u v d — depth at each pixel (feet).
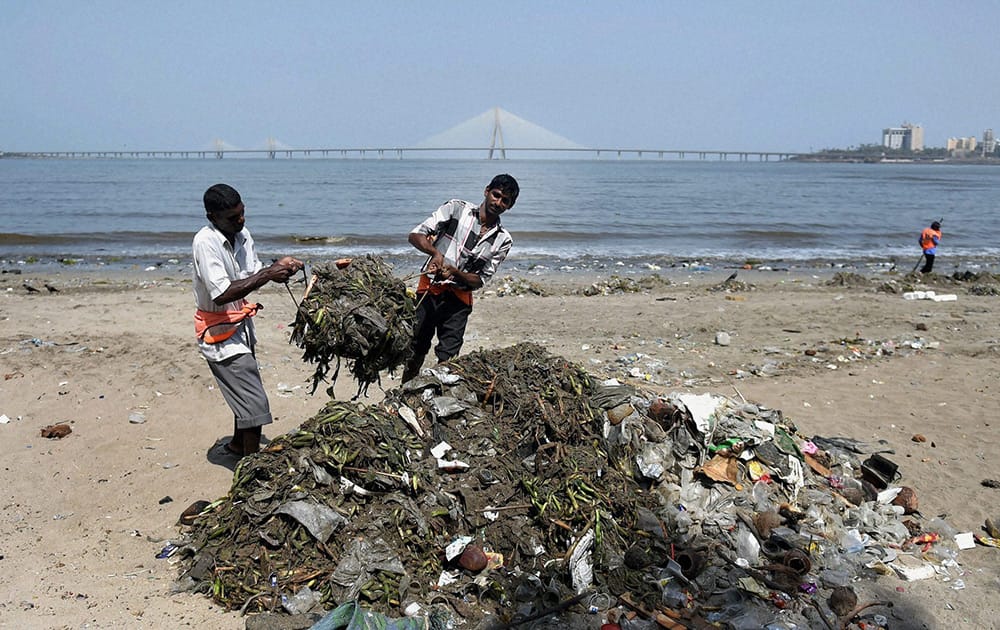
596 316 37.17
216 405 22.68
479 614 12.60
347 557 12.97
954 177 358.64
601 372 26.86
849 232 89.40
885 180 301.02
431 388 16.44
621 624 12.28
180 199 128.36
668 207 126.41
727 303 41.14
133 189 161.27
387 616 12.26
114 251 64.64
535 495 14.28
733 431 16.66
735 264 62.23
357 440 14.46
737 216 109.50
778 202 145.69
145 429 20.86
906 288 47.03
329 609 12.33
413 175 277.85
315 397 23.79
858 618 12.80
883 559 14.87
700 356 29.60
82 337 29.94
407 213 107.34
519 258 64.03
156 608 12.68
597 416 16.10
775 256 68.13
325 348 15.35
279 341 30.45
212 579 13.25
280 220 96.73
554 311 38.37
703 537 14.43
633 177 293.84
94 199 127.44
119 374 25.30
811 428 21.93
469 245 17.99
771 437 17.12
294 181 216.54
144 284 45.47
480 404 16.43
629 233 84.07
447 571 13.52
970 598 13.64
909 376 27.22
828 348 30.83
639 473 15.48
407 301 16.16
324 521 13.34
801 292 46.24
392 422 15.40
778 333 33.86
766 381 26.50
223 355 17.01
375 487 14.07
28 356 27.14
